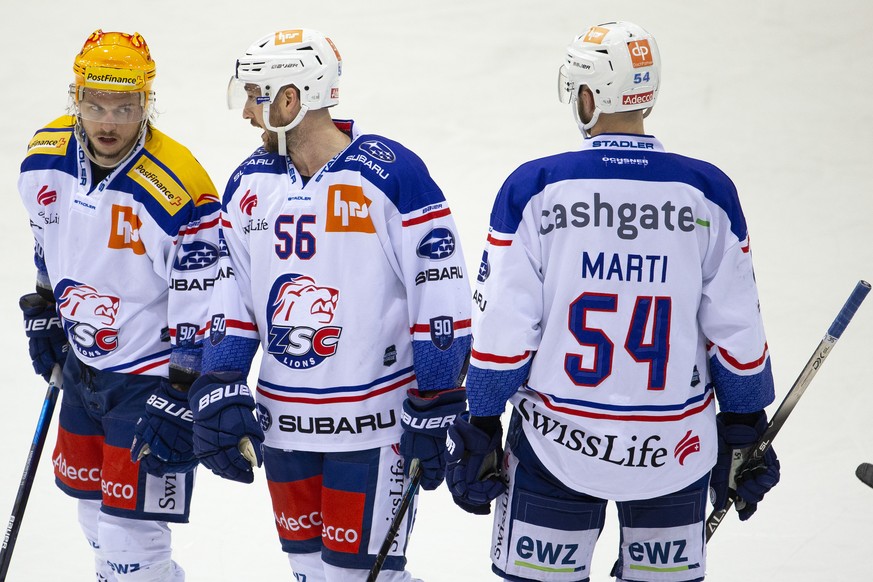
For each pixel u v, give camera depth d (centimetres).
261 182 1221
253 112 1200
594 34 1089
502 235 1076
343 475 1240
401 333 1244
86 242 1312
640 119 1109
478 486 1134
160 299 1345
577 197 1062
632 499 1104
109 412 1348
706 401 1126
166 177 1300
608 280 1067
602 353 1079
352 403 1226
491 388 1099
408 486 1212
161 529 1373
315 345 1218
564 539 1130
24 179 1328
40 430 1442
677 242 1062
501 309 1076
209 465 1217
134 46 1264
